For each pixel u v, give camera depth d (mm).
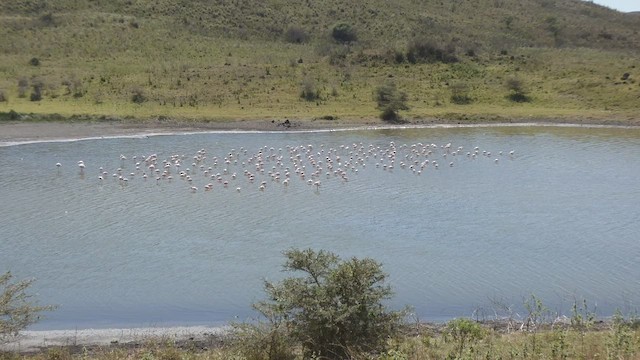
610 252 29609
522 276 26438
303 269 16156
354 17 116688
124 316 22469
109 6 106438
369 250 29141
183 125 64688
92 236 30938
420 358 15102
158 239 30562
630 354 13211
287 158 52281
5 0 102375
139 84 77438
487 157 54031
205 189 41406
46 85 74500
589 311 22562
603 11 153000
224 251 28906
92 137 58344
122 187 41594
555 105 79188
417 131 67250
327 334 14852
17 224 32625
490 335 17062
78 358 17797
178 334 20844
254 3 115438
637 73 86188
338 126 67812
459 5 133125
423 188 42500
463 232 32250
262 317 22109
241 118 68125
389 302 23484
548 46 117500
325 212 35875
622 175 47438
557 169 49500
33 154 50938
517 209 37125
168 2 109875
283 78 83000
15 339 19594
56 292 24344
